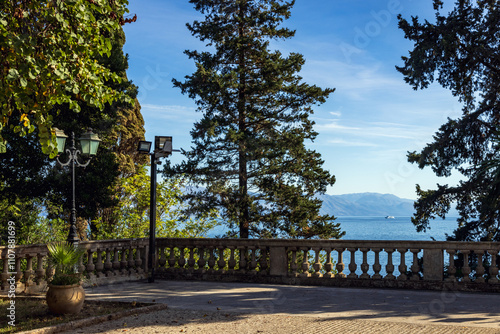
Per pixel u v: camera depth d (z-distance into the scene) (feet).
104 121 70.69
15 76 23.38
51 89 27.35
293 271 41.73
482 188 68.18
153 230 42.78
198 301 31.99
